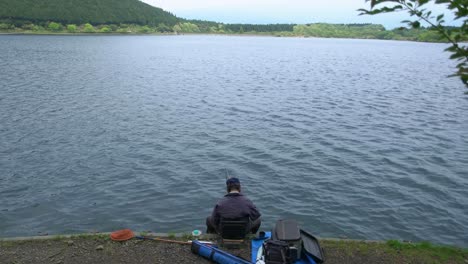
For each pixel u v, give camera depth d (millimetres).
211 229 7160
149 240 6871
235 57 88250
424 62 89500
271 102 30578
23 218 10844
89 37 188125
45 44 118312
